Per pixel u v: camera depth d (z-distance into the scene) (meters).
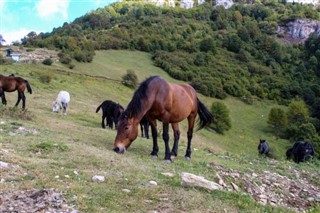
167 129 9.08
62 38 78.06
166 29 110.31
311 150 14.73
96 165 7.07
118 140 8.88
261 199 7.78
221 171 8.78
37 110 19.06
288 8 162.25
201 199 5.68
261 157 13.36
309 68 92.69
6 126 10.29
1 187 5.06
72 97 34.06
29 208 4.52
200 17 139.00
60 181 5.62
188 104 9.55
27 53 63.22
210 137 43.31
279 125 54.62
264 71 87.56
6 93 24.73
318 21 140.50
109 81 54.53
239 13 141.12
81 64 62.47
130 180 6.19
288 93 76.19
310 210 6.79
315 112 64.88
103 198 5.13
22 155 7.03
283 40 132.38
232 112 62.22
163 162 8.60
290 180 9.59
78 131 12.16
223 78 75.69
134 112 8.70
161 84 8.88
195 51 94.19
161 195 5.60
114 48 85.56
